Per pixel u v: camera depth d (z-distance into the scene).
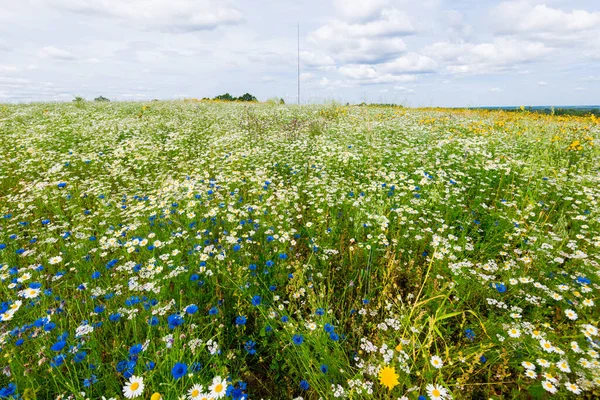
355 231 3.47
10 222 3.95
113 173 5.36
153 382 1.65
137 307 2.43
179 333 2.06
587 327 1.92
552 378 1.69
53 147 6.95
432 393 1.69
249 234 3.53
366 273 2.84
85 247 3.21
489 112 14.34
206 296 2.65
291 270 2.94
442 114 12.55
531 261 2.85
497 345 2.14
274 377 2.07
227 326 2.41
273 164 5.94
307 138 7.55
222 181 4.88
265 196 4.43
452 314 1.99
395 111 13.50
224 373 1.83
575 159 6.41
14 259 3.12
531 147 6.80
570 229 3.69
